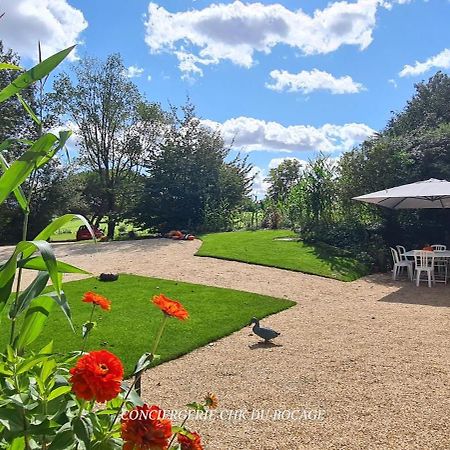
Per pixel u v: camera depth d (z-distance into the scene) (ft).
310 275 33.63
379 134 58.08
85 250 47.50
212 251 41.83
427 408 11.80
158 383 13.79
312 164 47.55
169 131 66.69
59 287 5.01
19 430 4.75
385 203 37.83
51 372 5.59
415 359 15.87
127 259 40.34
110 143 72.33
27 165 5.29
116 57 70.18
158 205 64.85
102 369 4.48
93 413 5.21
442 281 33.40
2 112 62.39
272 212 65.05
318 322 21.52
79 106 69.97
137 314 21.43
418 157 47.78
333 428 10.71
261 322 21.40
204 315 21.80
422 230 45.44
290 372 14.71
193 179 65.72
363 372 14.61
